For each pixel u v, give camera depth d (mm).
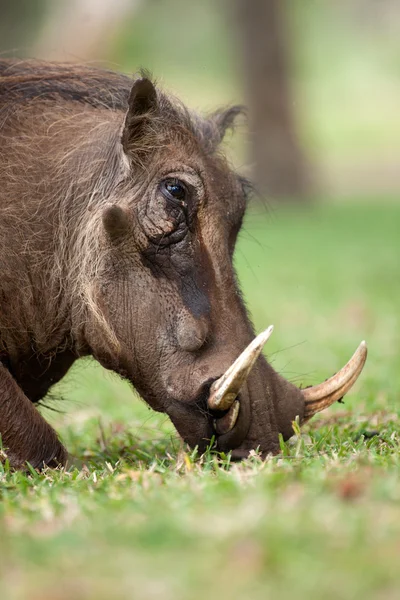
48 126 11203
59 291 10977
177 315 10383
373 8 89875
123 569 6227
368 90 90500
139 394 10797
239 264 34562
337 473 8508
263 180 51969
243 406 10008
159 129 10828
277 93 51531
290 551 6266
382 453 9914
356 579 5836
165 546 6562
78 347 11078
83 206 10898
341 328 22688
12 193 10812
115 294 10570
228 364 10219
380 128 80875
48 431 10547
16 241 10750
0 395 10352
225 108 12633
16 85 11453
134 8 44250
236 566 6125
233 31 52375
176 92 12508
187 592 5836
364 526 6656
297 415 10320
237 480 8375
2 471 9875
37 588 5996
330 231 42812
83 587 5953
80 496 8383
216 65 80938
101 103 11648
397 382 15805
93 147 11062
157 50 77062
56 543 6699
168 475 9219
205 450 10281
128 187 10711
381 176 64250
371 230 42531
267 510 7078
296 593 5727
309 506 7148
